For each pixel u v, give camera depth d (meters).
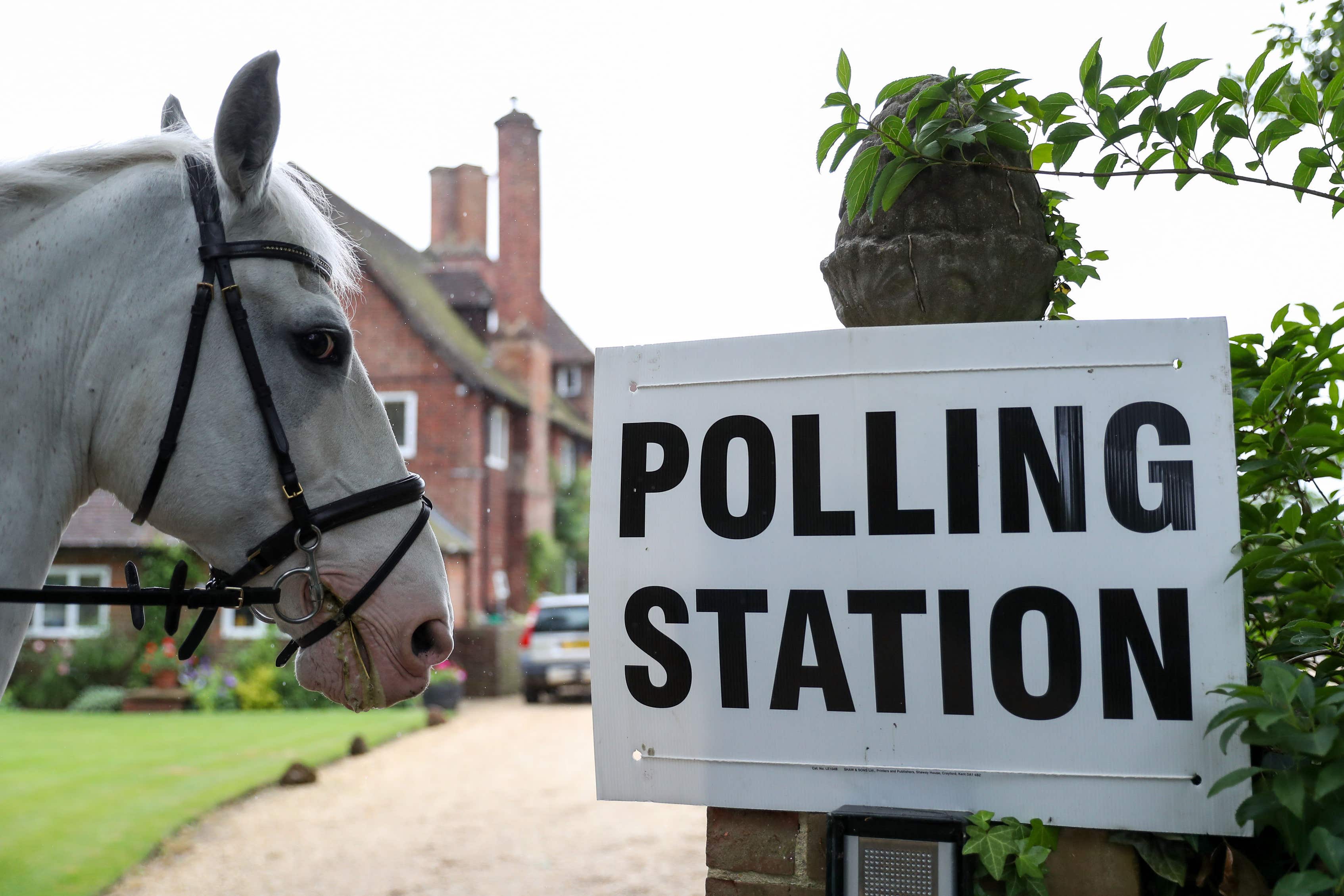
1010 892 1.49
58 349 1.60
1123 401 1.58
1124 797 1.50
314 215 1.75
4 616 1.55
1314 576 1.71
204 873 6.01
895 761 1.58
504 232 29.31
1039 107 1.72
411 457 24.03
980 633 1.58
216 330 1.61
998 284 1.71
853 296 1.79
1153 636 1.53
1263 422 1.78
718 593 1.67
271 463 1.61
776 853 1.66
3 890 5.30
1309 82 1.60
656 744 1.67
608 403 1.77
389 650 1.65
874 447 1.65
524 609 27.12
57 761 9.64
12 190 1.62
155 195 1.65
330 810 7.91
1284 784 1.26
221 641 17.39
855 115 1.71
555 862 6.38
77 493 1.67
